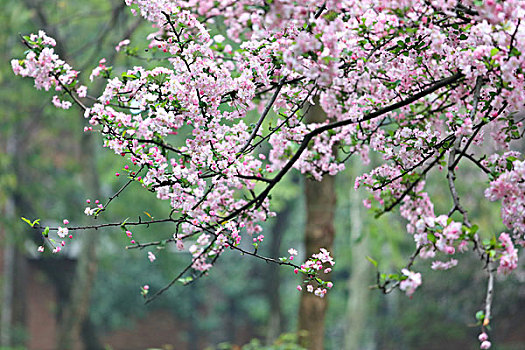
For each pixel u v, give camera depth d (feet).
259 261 96.17
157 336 89.61
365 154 18.04
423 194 17.39
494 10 12.50
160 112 14.20
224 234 15.48
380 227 50.37
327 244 31.17
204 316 93.09
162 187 14.44
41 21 48.98
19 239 62.59
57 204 74.64
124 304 85.40
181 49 15.24
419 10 14.56
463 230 12.23
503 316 69.56
